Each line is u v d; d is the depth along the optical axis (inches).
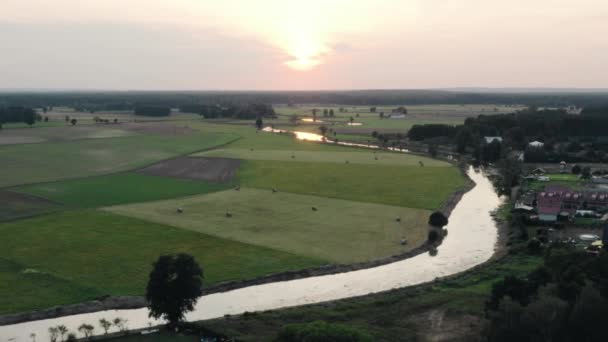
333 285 3068.4
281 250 3590.1
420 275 3221.0
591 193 4822.8
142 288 2938.0
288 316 2571.4
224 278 3105.3
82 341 2341.3
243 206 4793.3
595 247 3457.2
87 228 3993.6
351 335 2095.2
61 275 3078.2
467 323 2479.1
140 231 3941.9
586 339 2025.1
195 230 4001.0
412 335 2372.0
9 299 2751.0
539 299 2300.7
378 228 4148.6
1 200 4852.4
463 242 3892.7
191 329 2458.2
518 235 3865.7
